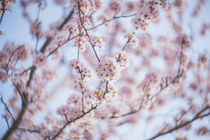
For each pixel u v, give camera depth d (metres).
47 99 5.58
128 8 5.82
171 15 7.04
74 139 4.78
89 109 3.82
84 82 3.52
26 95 4.80
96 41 3.53
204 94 6.17
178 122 5.32
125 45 3.30
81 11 3.79
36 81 5.44
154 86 5.70
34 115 5.09
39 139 4.54
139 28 3.48
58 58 5.36
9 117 5.07
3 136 4.23
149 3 3.42
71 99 4.02
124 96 5.70
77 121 3.95
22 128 4.34
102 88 3.31
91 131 5.02
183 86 6.21
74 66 3.42
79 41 3.66
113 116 4.94
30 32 5.92
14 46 5.27
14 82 4.41
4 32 4.67
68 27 4.39
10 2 4.27
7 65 4.49
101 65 2.99
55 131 4.53
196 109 5.61
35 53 4.77
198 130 5.71
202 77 6.71
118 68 3.08
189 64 6.44
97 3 5.10
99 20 5.40
